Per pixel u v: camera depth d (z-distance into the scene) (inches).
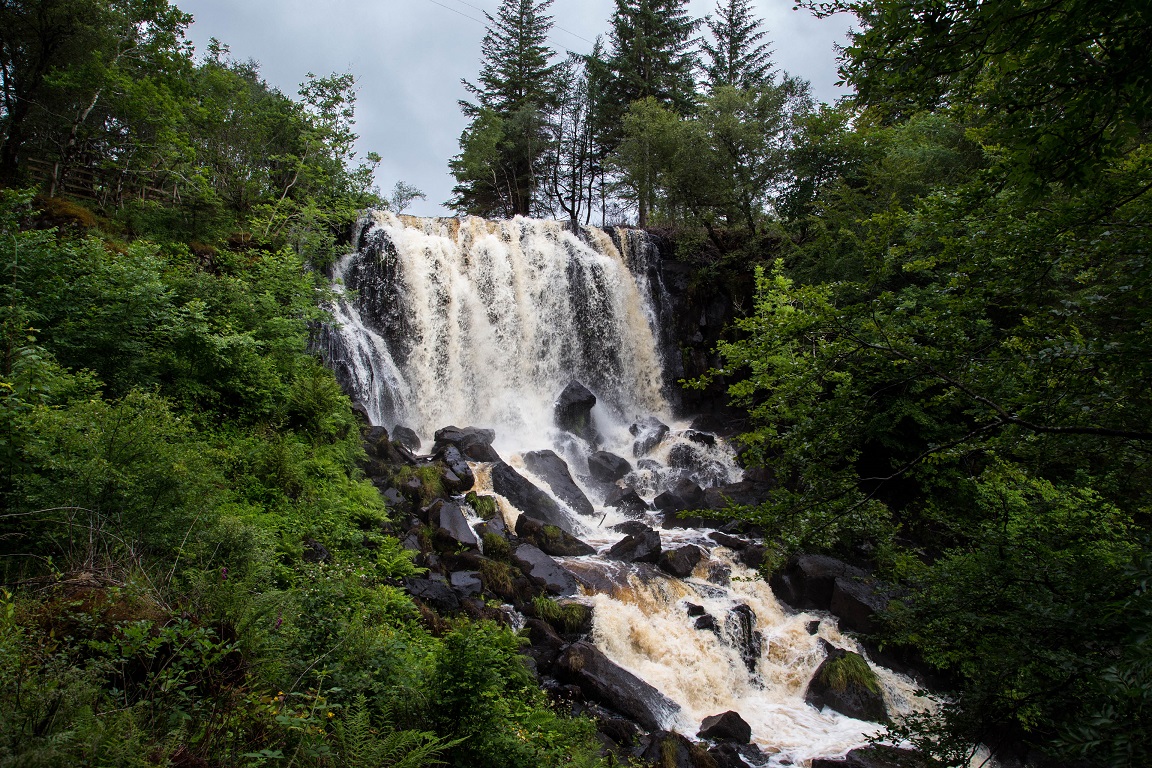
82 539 240.1
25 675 151.3
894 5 144.0
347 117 909.8
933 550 581.9
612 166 1331.2
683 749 358.6
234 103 970.7
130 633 171.9
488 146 1481.3
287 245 675.4
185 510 280.7
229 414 500.4
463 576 463.5
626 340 1034.1
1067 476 290.8
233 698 177.0
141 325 452.4
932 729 215.3
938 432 586.6
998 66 153.6
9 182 751.1
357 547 429.4
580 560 546.9
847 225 854.5
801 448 231.6
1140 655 128.6
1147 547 149.4
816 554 578.2
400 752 189.6
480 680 229.3
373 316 858.8
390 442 626.5
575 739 304.5
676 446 845.8
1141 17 130.0
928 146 877.8
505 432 871.1
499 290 951.6
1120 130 145.6
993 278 220.8
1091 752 135.2
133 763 139.9
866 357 228.5
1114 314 196.9
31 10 772.6
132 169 856.9
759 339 266.1
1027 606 199.5
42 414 274.7
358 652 233.6
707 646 484.4
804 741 411.8
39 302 423.8
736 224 1171.9
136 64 911.0
